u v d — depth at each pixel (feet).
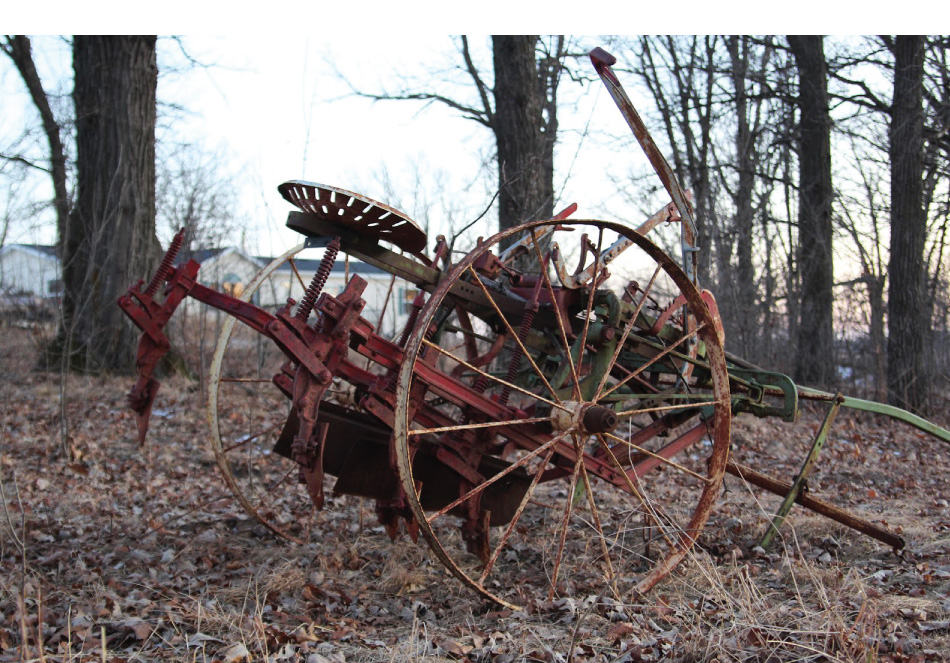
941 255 51.24
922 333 43.34
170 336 43.16
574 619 13.09
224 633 12.42
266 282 50.19
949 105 48.37
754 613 12.50
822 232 50.93
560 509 20.98
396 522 16.24
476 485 15.25
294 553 16.88
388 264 14.99
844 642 11.23
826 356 47.50
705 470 26.53
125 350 38.88
